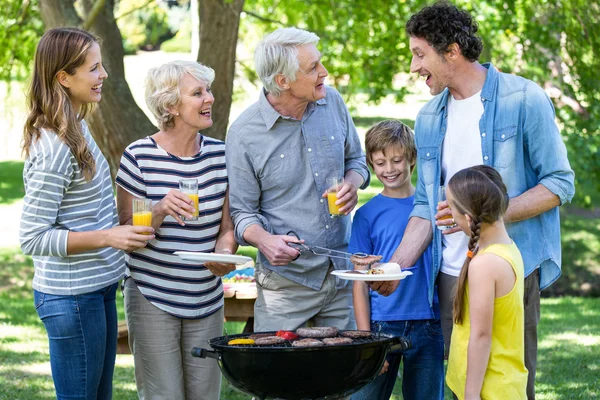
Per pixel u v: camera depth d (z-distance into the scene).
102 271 3.07
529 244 3.15
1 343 6.17
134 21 18.89
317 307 3.48
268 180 3.42
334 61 8.34
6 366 5.50
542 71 8.24
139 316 3.31
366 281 3.44
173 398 3.31
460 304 2.88
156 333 3.29
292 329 3.45
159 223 3.21
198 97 3.25
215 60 6.98
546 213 3.18
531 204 3.08
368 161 3.56
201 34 7.03
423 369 3.48
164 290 3.28
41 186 2.92
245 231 3.33
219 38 6.95
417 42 3.14
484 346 2.75
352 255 3.20
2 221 12.18
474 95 3.18
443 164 3.28
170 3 10.74
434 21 3.08
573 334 6.43
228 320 4.65
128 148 3.33
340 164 3.48
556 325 6.80
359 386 2.84
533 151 3.13
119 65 7.22
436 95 3.29
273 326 3.47
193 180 3.20
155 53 26.48
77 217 3.04
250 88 15.73
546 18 8.22
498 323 2.79
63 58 2.97
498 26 7.64
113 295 3.23
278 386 2.76
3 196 13.88
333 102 3.56
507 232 3.14
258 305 3.54
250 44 9.90
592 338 6.28
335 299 3.52
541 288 3.23
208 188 3.38
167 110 3.26
